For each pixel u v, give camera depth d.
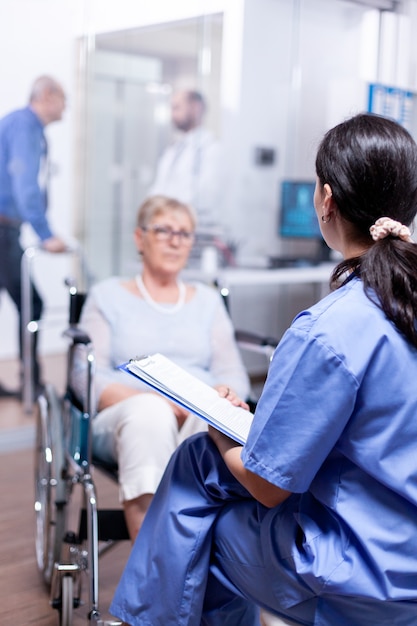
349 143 1.22
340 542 1.18
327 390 1.14
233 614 1.47
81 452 1.99
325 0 3.53
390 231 1.19
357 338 1.16
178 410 2.18
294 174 4.73
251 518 1.33
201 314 2.46
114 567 2.44
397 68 2.97
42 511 2.43
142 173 5.23
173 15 3.79
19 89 4.08
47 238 4.27
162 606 1.40
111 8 3.93
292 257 4.75
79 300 2.47
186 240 2.43
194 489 1.42
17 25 4.02
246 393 2.39
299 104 4.22
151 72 4.69
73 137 4.59
